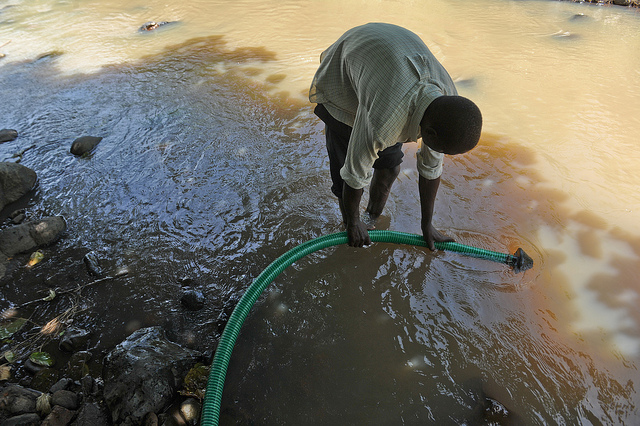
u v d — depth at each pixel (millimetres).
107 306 2467
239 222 2967
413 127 1752
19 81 4914
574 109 4062
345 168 2016
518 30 5691
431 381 2100
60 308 2465
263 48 5438
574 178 3268
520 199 3096
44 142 3850
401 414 1980
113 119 4129
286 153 3582
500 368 2145
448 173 3326
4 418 1934
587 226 2883
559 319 2359
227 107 4234
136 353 2105
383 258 2705
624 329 2303
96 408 1987
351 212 2264
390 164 2416
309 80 4648
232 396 2047
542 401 2012
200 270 2658
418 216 2979
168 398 2016
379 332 2314
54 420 1913
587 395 2033
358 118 1861
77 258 2766
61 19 6770
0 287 2590
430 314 2396
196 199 3166
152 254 2768
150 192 3246
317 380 2109
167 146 3721
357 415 1980
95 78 4895
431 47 5234
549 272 2605
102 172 3465
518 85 4457
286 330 2324
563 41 5363
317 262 2686
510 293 2496
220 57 5254
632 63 4809
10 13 7121
